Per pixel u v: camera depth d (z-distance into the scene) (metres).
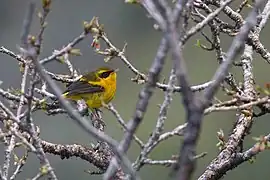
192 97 5.20
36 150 6.85
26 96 6.66
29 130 6.85
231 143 9.63
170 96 6.60
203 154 7.05
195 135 5.14
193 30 6.70
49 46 31.50
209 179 9.50
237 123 9.90
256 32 10.74
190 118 5.17
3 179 7.16
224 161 9.52
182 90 5.22
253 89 10.30
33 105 8.27
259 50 10.69
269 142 8.08
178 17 5.79
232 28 10.31
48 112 9.78
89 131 6.07
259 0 5.87
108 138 6.11
